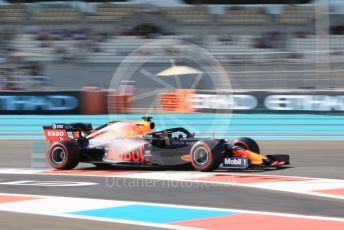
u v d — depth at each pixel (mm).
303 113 79812
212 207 26000
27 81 108938
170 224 22406
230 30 130000
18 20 132375
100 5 135500
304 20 129250
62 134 41719
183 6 135125
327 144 59969
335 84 93875
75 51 120000
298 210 25125
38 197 29328
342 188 30938
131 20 130625
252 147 39656
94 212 25094
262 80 97812
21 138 69875
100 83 110500
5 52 119250
